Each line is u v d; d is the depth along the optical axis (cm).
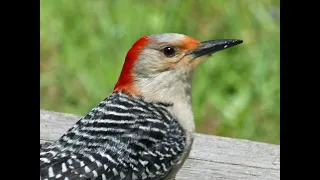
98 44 1725
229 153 1137
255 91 1625
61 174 931
